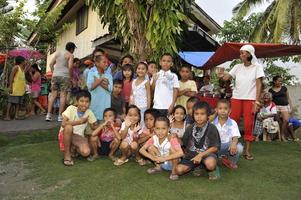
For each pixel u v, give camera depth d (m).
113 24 8.06
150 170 5.17
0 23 12.26
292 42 16.08
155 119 5.36
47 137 7.71
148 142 5.27
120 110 6.69
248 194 4.45
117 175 5.06
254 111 6.05
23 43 16.23
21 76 9.64
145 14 7.49
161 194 4.40
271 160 6.08
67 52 8.95
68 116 5.63
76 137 5.78
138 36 7.56
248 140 6.09
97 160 5.77
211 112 5.64
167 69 6.25
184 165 4.95
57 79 8.94
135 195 4.37
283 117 8.48
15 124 8.82
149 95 6.27
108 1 7.68
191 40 11.86
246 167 5.59
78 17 16.75
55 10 14.27
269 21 16.53
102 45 11.98
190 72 6.98
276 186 4.77
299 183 4.93
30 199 4.37
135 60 7.48
